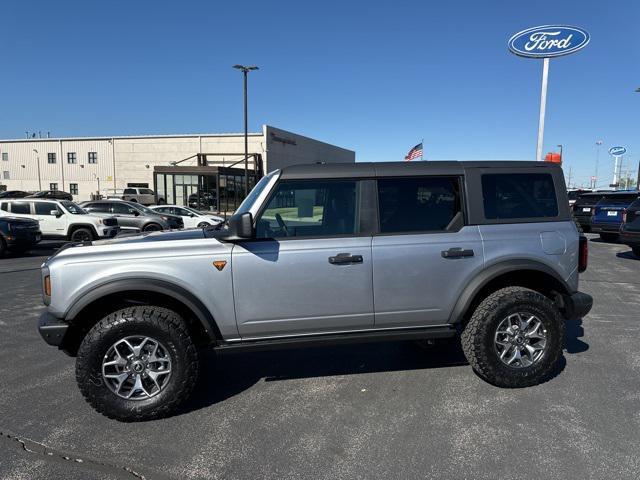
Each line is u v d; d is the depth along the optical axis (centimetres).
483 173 388
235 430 327
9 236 1258
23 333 562
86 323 361
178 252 346
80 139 5009
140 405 338
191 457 294
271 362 459
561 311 411
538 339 388
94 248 344
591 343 501
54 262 339
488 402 363
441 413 347
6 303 722
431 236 373
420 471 276
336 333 371
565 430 319
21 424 338
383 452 297
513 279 408
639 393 376
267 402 371
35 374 434
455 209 383
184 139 4706
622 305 668
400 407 358
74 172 5075
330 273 359
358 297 364
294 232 365
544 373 385
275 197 364
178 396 342
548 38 1344
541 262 384
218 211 3431
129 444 310
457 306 378
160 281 340
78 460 291
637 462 281
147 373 344
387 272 366
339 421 338
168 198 3650
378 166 378
